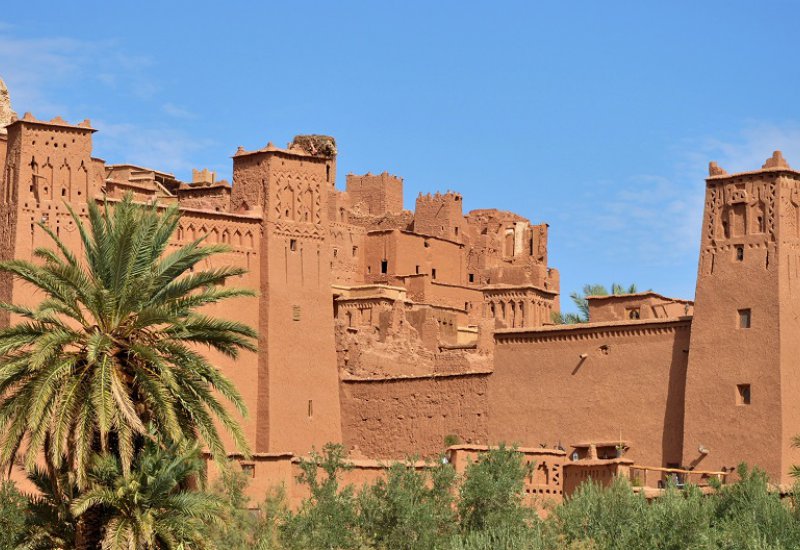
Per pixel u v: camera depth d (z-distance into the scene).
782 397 63.47
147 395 46.25
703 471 63.59
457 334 86.00
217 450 47.25
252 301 70.31
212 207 79.81
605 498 55.06
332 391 71.50
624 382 67.25
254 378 69.69
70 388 45.47
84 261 65.38
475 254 103.69
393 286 89.12
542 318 94.06
